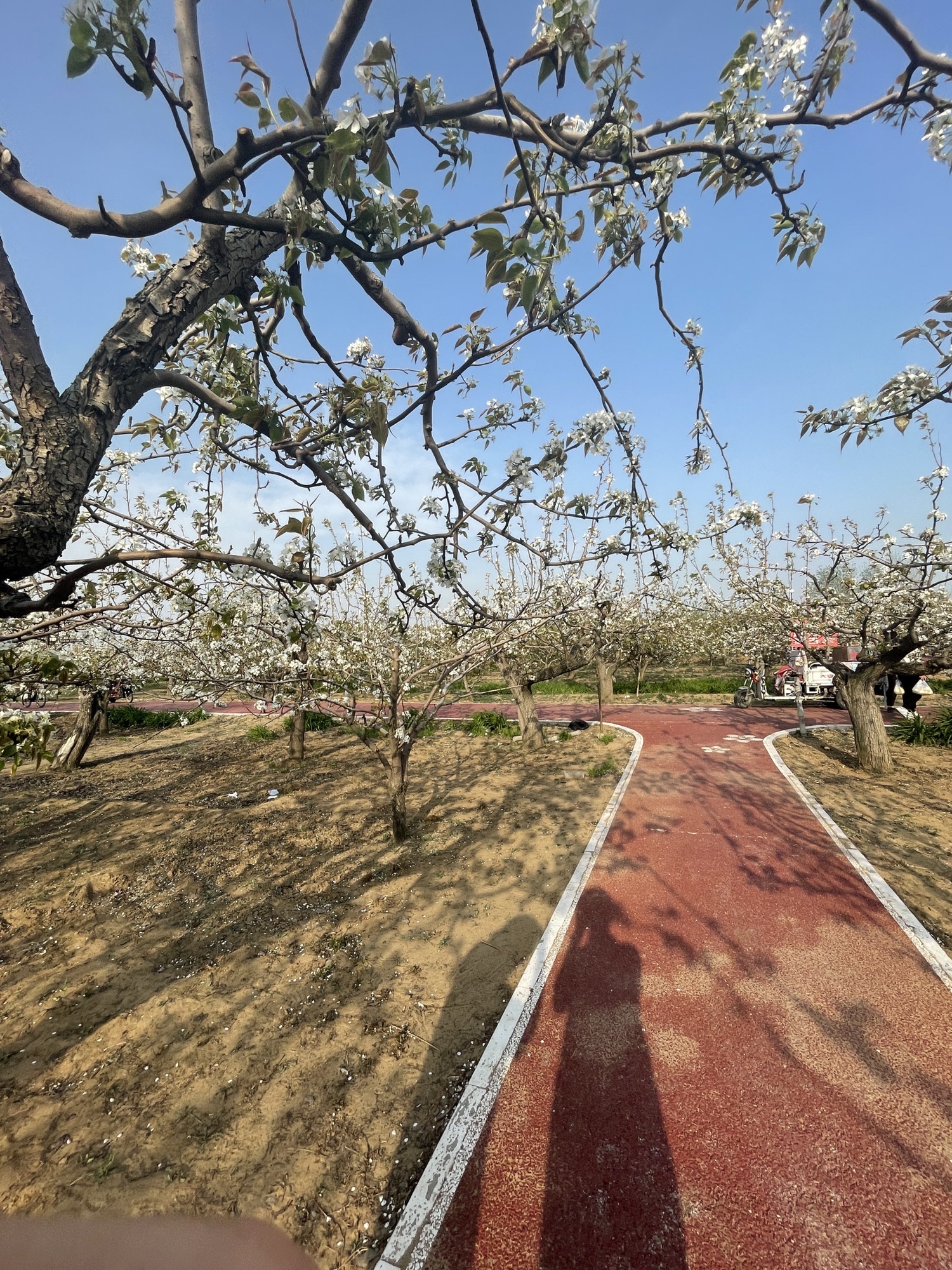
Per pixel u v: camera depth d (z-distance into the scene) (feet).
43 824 25.73
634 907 16.38
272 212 5.37
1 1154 9.49
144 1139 9.70
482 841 21.57
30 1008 13.14
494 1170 8.96
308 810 26.48
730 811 24.43
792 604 32.58
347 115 3.86
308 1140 9.59
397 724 21.22
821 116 5.25
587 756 35.47
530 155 4.73
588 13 3.72
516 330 6.93
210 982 13.79
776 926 15.19
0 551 4.34
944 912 15.71
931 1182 8.64
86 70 3.36
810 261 6.03
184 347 8.78
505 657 34.12
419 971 13.80
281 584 6.45
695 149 5.33
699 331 6.93
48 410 4.51
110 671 21.88
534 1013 12.19
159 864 20.74
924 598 27.07
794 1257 7.78
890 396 7.38
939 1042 11.18
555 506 7.27
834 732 41.39
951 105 5.00
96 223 4.04
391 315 6.31
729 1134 9.45
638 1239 8.05
